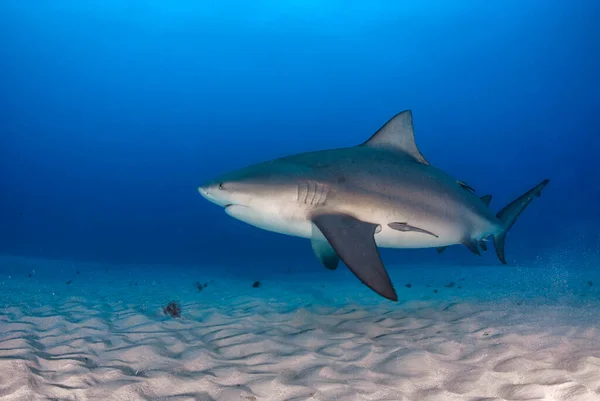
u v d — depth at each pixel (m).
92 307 6.31
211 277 12.38
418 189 4.77
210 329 4.87
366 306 6.36
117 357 3.76
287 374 3.37
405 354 3.71
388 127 4.95
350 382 3.17
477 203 5.80
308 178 4.19
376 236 4.57
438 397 2.87
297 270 16.31
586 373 3.17
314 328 4.90
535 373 3.21
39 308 6.18
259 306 6.27
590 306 5.89
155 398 2.87
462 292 7.83
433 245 5.28
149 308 6.30
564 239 26.52
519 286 8.59
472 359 3.64
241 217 4.44
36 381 3.08
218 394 2.94
